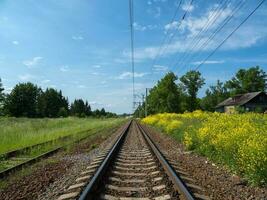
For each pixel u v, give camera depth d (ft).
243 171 32.01
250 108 232.53
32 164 40.98
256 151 29.01
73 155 50.65
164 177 30.19
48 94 452.76
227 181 29.89
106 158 38.52
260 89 346.33
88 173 32.73
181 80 322.75
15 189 28.02
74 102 550.36
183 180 28.25
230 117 62.59
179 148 57.21
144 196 24.54
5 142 63.10
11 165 41.75
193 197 21.70
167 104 302.25
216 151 42.22
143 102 358.23
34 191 27.07
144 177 31.32
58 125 136.26
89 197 23.18
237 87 358.84
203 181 29.58
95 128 139.33
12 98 376.89
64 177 32.48
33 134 78.59
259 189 27.14
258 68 347.56
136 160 42.55
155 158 42.55
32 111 394.93
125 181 29.43
